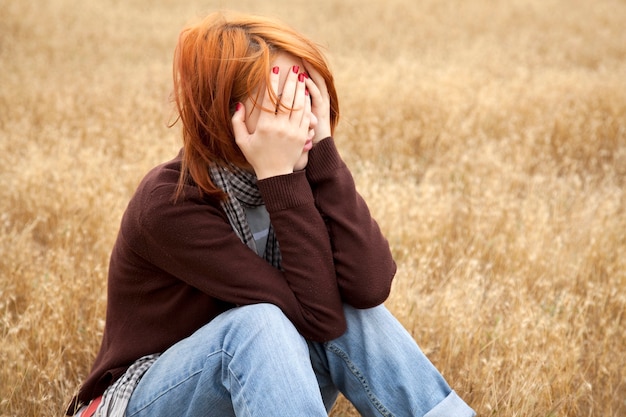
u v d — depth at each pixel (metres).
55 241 3.89
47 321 2.96
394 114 5.77
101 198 4.21
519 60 8.63
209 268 1.91
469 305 3.08
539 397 2.64
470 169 4.99
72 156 5.09
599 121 5.69
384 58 8.70
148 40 9.45
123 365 2.05
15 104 6.12
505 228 4.04
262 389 1.73
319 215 1.97
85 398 2.10
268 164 1.93
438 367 2.87
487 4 12.15
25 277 3.36
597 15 11.58
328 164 2.07
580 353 2.98
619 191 4.59
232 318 1.85
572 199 4.52
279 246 1.97
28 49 8.31
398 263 3.61
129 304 2.07
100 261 3.61
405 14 11.31
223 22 1.91
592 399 2.81
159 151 4.97
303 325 1.96
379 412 2.00
